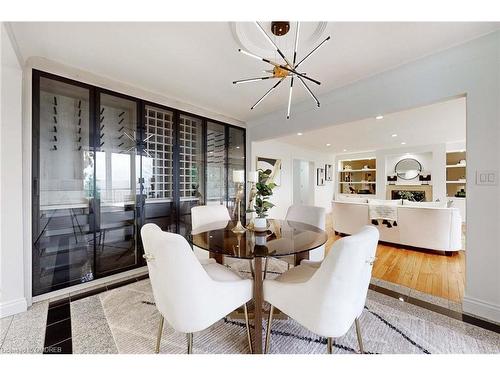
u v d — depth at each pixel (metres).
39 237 2.19
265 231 2.04
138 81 2.67
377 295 2.22
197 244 1.65
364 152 7.90
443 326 1.72
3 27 1.54
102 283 2.54
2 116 1.86
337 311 1.18
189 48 2.00
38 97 2.17
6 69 1.88
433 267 2.95
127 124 2.83
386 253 3.54
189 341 1.31
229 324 1.77
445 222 3.36
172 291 1.20
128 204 2.86
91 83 2.50
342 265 1.12
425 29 1.74
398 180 7.10
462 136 5.36
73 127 2.42
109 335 1.61
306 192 7.74
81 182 2.48
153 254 1.21
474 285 1.87
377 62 2.22
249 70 2.40
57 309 1.98
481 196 1.83
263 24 1.74
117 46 1.97
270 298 1.43
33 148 2.13
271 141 5.71
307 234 1.92
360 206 4.28
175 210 3.33
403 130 4.80
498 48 1.76
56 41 1.89
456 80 1.96
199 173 3.70
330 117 2.98
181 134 3.44
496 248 1.77
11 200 1.90
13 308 1.89
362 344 1.41
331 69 2.36
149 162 3.05
